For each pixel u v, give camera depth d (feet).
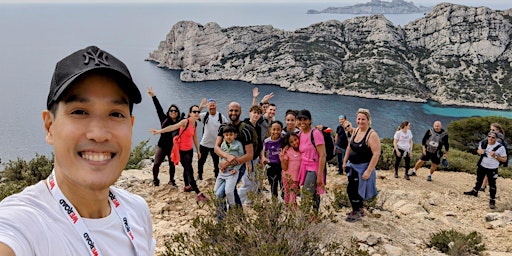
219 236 13.83
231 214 14.66
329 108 447.42
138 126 338.13
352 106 454.81
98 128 3.75
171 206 23.61
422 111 438.40
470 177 43.68
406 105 465.06
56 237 3.60
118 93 3.86
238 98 487.20
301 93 517.14
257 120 25.48
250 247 13.34
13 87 602.44
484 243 23.31
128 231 4.48
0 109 451.12
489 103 460.14
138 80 591.37
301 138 21.08
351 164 22.56
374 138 21.84
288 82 550.36
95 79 3.70
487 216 29.12
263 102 31.60
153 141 276.21
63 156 3.77
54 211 3.74
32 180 33.30
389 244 19.74
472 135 77.00
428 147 40.09
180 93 510.17
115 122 3.91
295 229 13.76
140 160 39.73
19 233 3.33
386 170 45.57
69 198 3.91
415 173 42.16
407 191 34.96
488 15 554.05
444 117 414.82
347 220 22.47
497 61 530.27
